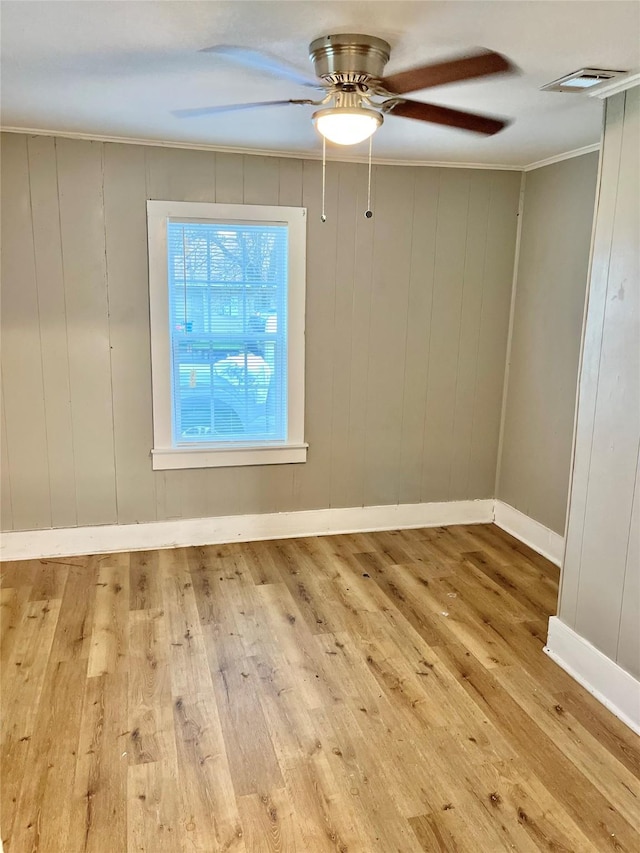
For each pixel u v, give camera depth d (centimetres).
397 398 395
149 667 249
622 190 218
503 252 392
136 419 353
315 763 200
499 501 423
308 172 352
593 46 188
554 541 361
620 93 219
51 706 224
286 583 327
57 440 345
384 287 378
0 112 276
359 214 365
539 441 374
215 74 220
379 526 409
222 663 253
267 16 171
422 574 341
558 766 200
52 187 318
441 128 286
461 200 378
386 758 203
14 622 282
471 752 206
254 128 294
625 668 223
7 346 328
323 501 396
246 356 365
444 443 410
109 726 214
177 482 368
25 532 350
